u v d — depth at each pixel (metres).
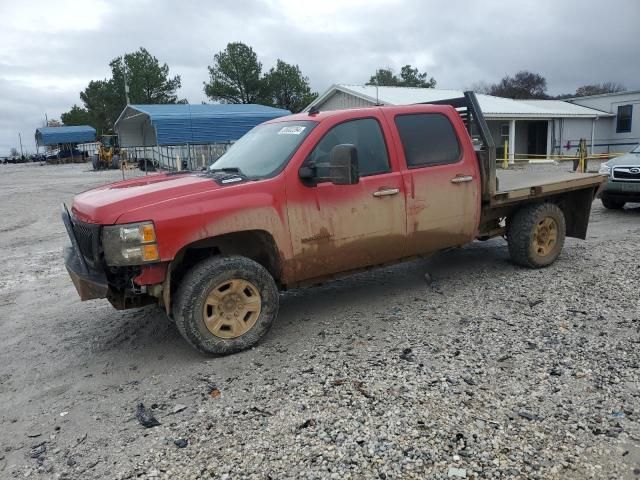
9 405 3.92
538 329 4.66
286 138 4.99
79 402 3.90
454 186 5.59
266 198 4.49
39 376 4.38
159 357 4.60
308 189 4.71
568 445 3.04
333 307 5.58
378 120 5.21
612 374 3.79
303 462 3.00
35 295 6.85
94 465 3.12
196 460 3.09
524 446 3.04
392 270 6.90
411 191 5.27
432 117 5.58
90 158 62.62
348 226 4.93
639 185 10.36
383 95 26.38
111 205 4.16
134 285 4.27
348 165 4.30
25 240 11.13
